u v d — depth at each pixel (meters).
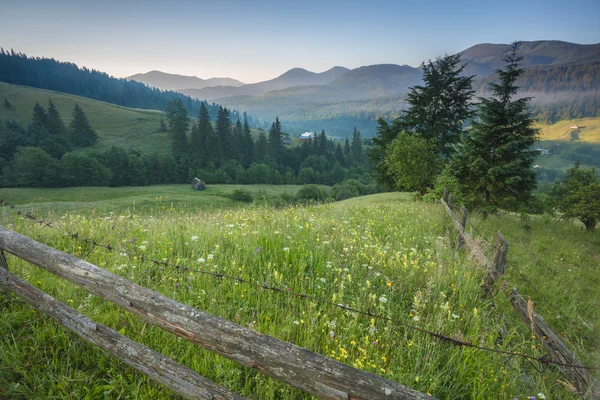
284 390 2.54
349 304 3.91
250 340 1.92
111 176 115.94
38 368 2.58
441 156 32.62
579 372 2.87
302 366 1.79
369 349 3.00
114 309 3.30
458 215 12.09
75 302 3.30
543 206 34.06
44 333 2.90
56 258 2.71
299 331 3.25
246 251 5.05
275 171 155.50
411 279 4.70
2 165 117.56
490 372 2.94
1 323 2.95
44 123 161.12
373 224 8.30
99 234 5.58
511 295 4.12
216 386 2.03
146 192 103.06
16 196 87.88
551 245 12.97
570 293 6.34
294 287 4.16
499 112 19.73
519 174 19.23
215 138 166.38
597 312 5.48
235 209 9.27
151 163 134.75
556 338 3.20
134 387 2.46
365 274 4.81
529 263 7.79
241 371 2.74
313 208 10.08
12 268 3.91
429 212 11.95
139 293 2.28
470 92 31.78
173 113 196.50
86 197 92.81
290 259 5.01
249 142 183.62
